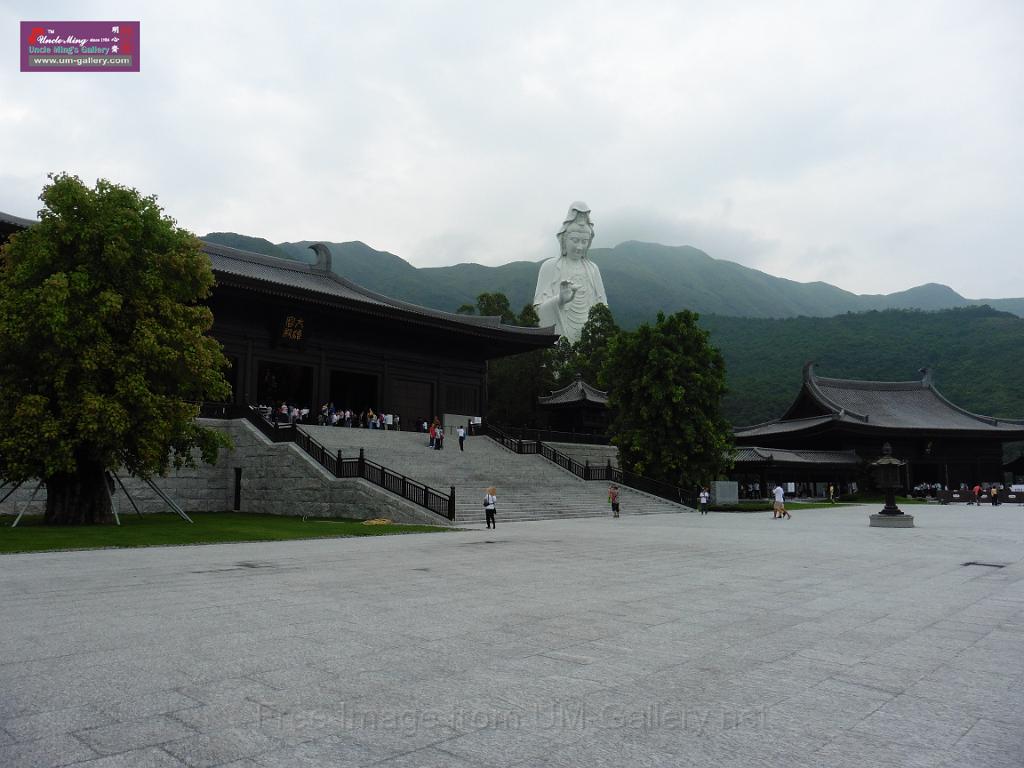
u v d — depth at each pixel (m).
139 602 9.96
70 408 21.50
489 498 24.61
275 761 4.57
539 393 78.75
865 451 69.12
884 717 5.44
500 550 17.38
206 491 33.00
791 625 8.65
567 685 6.19
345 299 42.91
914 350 129.12
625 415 43.00
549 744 4.88
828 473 68.69
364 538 20.72
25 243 22.55
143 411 22.56
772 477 69.12
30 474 21.91
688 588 11.48
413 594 10.71
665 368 41.59
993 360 114.56
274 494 31.34
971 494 57.22
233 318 42.09
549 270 130.25
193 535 20.42
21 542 18.06
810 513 40.19
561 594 10.80
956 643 7.78
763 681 6.35
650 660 7.02
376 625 8.52
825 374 128.50
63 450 21.06
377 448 36.94
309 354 45.62
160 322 23.92
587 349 83.38
